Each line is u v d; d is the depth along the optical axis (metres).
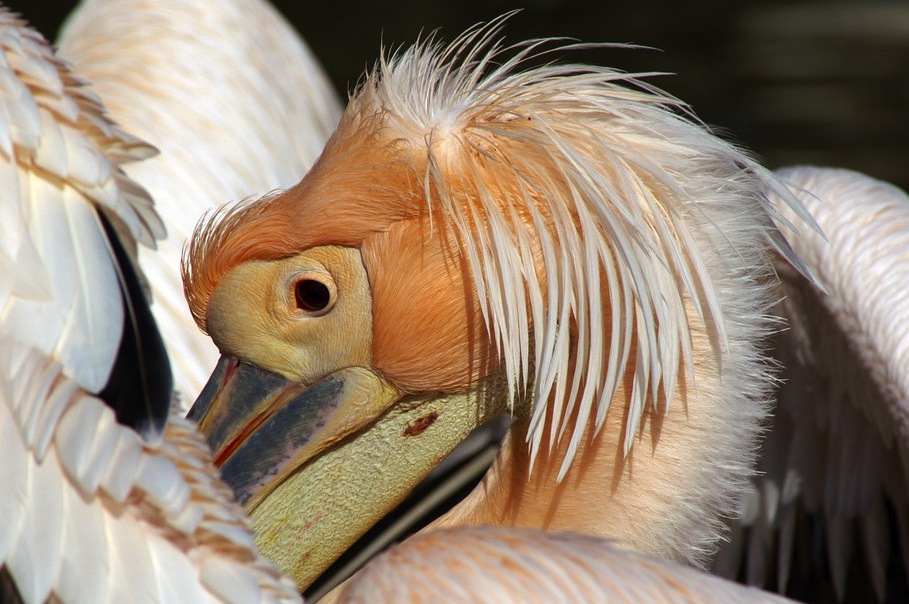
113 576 4.88
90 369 4.88
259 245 5.07
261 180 5.27
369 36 9.98
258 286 5.07
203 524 4.89
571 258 5.04
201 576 4.88
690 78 9.72
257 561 4.90
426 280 5.05
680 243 5.04
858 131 8.81
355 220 5.05
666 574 4.94
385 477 5.09
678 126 5.06
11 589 4.88
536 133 5.04
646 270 5.02
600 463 5.06
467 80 5.08
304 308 5.07
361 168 5.05
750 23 10.77
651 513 5.06
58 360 4.88
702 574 4.96
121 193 4.90
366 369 5.07
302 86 5.39
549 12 10.82
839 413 5.22
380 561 4.94
